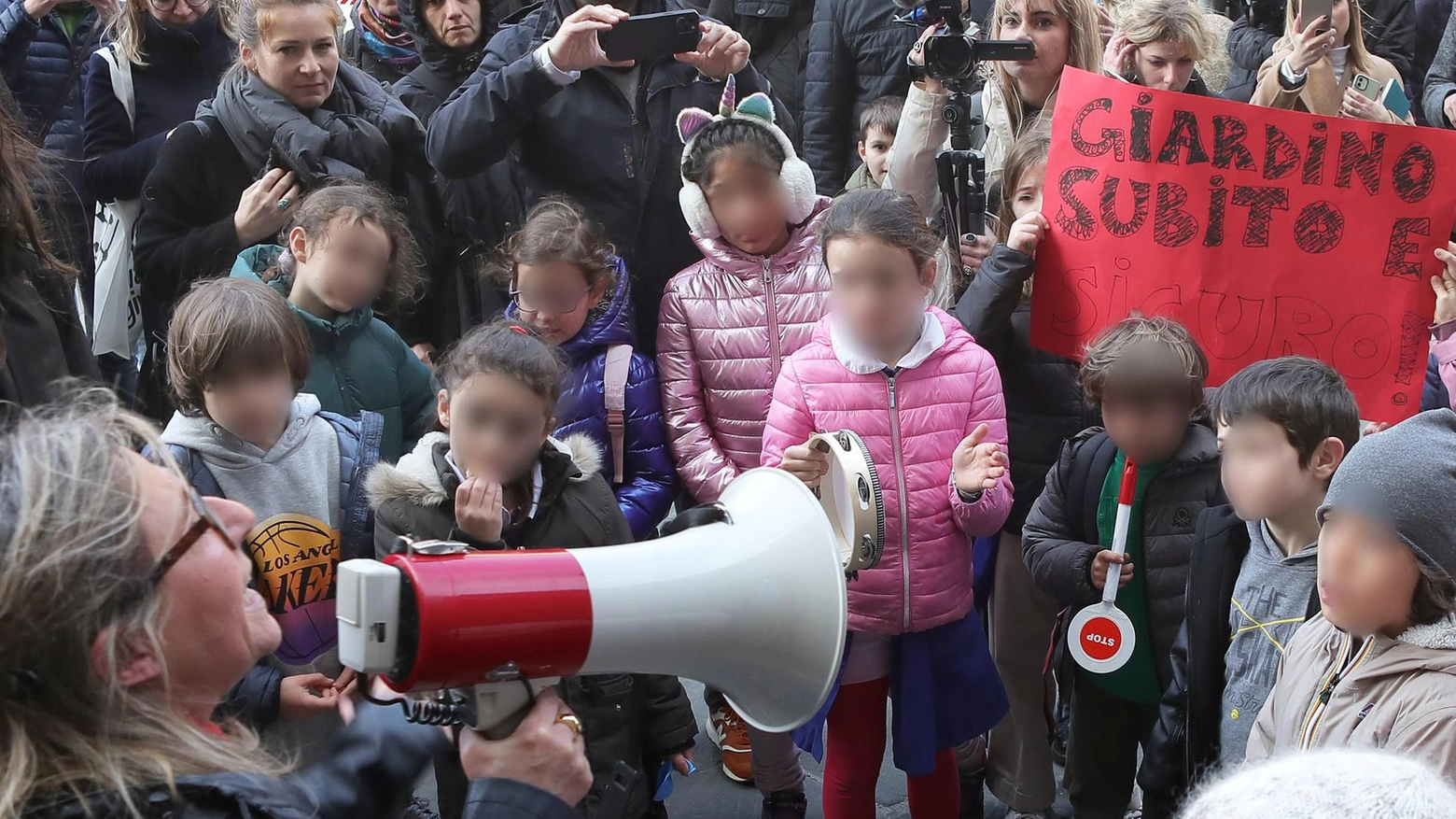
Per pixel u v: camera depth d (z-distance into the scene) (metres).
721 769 3.47
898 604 2.69
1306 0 3.61
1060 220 3.06
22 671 1.07
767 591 1.38
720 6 4.88
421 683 1.20
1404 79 5.00
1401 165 2.82
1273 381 2.16
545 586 1.24
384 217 3.05
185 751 1.13
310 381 2.95
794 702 1.43
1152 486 2.65
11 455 1.12
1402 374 2.88
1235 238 2.92
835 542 1.43
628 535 2.61
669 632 1.31
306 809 1.17
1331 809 0.98
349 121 3.55
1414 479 1.71
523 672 1.24
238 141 3.52
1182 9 3.65
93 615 1.09
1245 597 2.26
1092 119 3.01
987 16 4.70
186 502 1.21
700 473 3.22
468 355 2.37
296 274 3.04
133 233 3.89
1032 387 3.21
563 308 3.08
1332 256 2.88
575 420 3.13
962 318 3.09
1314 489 2.16
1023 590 3.13
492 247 3.73
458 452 2.39
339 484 2.63
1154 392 2.53
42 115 4.50
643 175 3.58
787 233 3.29
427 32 4.07
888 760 3.50
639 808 2.65
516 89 3.34
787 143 3.21
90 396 1.29
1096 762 2.80
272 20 3.43
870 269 2.65
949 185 3.29
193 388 2.45
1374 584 1.73
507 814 1.23
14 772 1.04
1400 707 1.74
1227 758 2.26
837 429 2.75
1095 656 2.61
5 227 2.32
